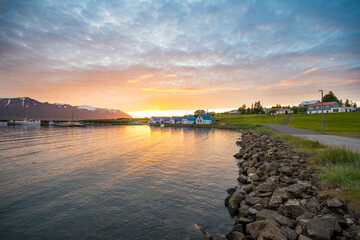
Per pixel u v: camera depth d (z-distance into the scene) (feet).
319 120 224.74
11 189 40.98
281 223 21.17
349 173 28.96
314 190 27.27
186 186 42.45
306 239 17.06
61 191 39.93
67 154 80.69
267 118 326.85
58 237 24.81
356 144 62.03
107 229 26.37
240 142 124.06
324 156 41.88
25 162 65.51
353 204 21.11
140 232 25.48
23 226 27.40
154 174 51.39
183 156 77.05
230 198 32.91
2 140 134.31
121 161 67.21
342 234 17.65
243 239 21.27
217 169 56.80
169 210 31.45
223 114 558.15
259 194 31.14
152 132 238.68
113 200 35.47
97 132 234.99
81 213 30.86
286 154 52.70
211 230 25.49
